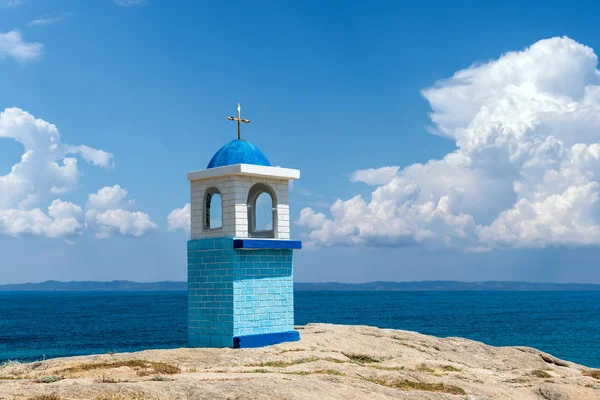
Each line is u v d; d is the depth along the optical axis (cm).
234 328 2878
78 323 12575
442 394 2231
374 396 2083
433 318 14575
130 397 1756
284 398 1898
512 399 2439
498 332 10275
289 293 3097
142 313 16750
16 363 2619
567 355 7062
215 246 2972
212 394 1845
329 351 2898
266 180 3066
